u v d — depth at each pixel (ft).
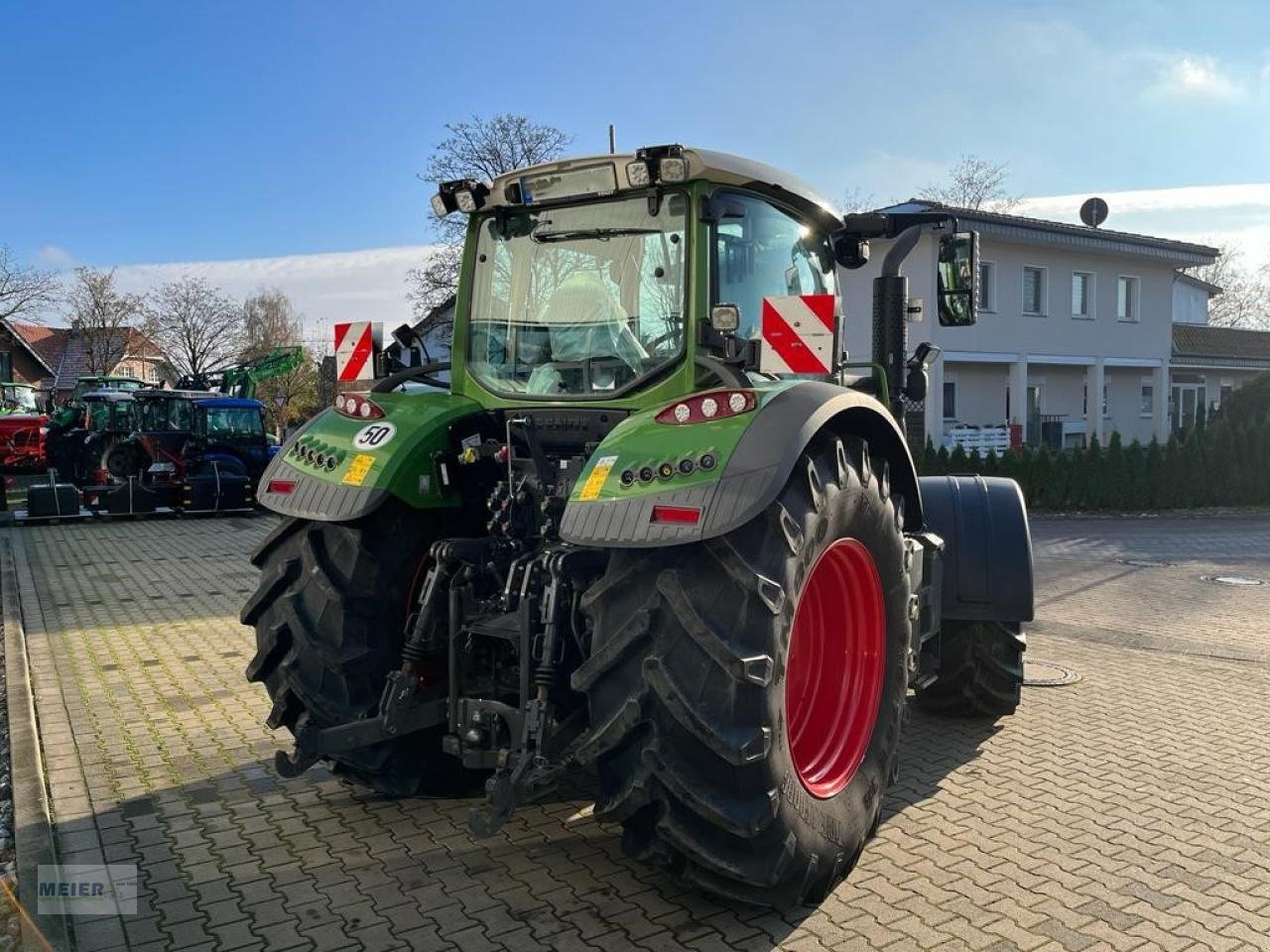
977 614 15.61
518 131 91.04
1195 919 10.18
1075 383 87.25
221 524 48.67
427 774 12.41
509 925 9.98
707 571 9.28
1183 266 87.25
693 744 9.05
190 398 54.95
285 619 11.75
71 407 67.67
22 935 9.75
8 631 23.38
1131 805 13.24
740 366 11.00
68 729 16.26
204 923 10.02
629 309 11.64
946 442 72.74
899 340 15.53
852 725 11.37
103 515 49.49
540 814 12.79
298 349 73.87
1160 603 29.25
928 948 9.59
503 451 12.01
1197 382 104.27
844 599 11.59
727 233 11.75
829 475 10.28
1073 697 18.70
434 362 13.24
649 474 9.36
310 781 13.96
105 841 12.00
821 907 10.37
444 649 11.37
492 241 12.78
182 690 18.63
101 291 159.12
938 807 13.17
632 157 11.16
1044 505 58.23
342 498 11.51
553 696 10.10
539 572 10.61
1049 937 9.80
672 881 10.90
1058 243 74.79
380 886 10.84
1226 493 59.00
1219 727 16.79
